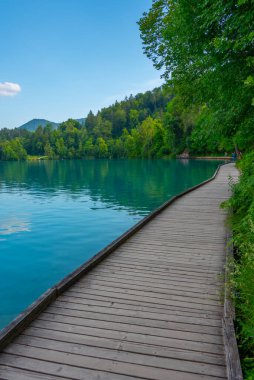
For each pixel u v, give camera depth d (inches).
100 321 138.1
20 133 6673.2
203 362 110.6
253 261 146.8
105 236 406.0
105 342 122.3
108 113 5679.1
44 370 106.3
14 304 229.9
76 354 114.9
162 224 330.0
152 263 213.6
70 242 381.4
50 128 5895.7
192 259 221.3
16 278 276.8
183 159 2495.1
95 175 1439.5
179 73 455.5
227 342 112.6
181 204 447.8
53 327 132.9
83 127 5442.9
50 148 4960.6
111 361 111.0
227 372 100.1
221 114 281.6
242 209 312.5
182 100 571.8
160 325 134.8
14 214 553.6
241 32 203.6
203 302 155.9
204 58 264.4
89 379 102.2
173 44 388.2
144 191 815.7
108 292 167.9
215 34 246.1
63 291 167.8
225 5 198.7
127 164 2345.0
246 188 266.4
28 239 395.5
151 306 152.1
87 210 580.1
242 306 131.9
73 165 2664.9
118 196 746.8
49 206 632.4
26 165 2935.5
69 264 309.7
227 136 311.6
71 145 4950.8
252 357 115.6
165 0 510.3
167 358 112.8
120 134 5290.4
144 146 3304.6
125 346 119.8
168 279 185.6
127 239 274.1
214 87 274.2
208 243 260.4
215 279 184.9
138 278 187.3
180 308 149.9
